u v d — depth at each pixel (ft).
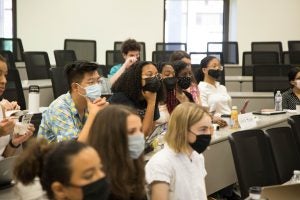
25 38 33.83
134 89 10.73
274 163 10.99
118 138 6.45
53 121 9.78
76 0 33.65
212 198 12.56
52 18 33.65
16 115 10.09
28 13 33.63
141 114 10.75
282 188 7.78
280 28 34.73
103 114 6.58
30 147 5.61
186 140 8.45
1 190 7.76
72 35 33.86
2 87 9.41
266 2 34.60
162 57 29.43
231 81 26.12
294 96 18.24
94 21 33.96
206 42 35.37
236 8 34.99
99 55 34.14
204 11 35.40
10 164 7.80
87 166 5.24
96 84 9.86
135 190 6.66
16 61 29.60
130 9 34.19
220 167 12.42
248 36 34.91
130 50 17.31
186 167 8.52
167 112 12.05
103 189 5.36
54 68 17.12
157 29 34.47
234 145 10.27
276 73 23.49
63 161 5.22
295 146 12.19
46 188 5.39
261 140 10.93
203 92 16.74
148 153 9.92
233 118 13.91
